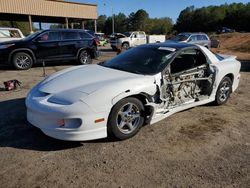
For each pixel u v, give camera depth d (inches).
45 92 141.0
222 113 191.9
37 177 111.2
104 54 714.2
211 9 3959.2
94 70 167.5
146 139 147.3
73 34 439.8
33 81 302.8
